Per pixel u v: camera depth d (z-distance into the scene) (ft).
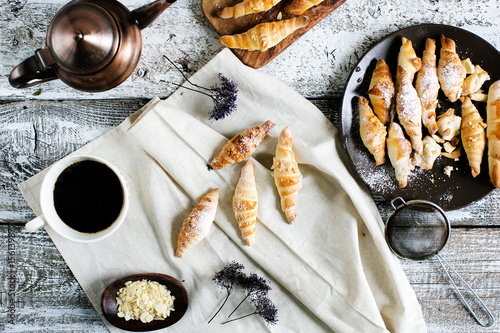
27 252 2.55
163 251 2.50
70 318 2.56
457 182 2.46
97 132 2.54
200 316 2.49
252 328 2.50
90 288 2.49
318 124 2.49
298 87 2.55
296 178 2.39
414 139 2.39
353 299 2.44
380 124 2.38
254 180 2.43
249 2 2.36
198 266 2.50
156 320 2.42
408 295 2.46
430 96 2.40
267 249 2.47
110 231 2.28
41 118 2.54
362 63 2.42
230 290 2.48
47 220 2.25
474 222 2.56
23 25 2.51
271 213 2.46
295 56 2.53
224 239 2.51
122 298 2.40
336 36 2.53
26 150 2.54
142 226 2.51
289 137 2.39
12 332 2.55
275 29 2.39
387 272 2.46
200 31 2.52
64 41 2.15
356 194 2.43
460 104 2.47
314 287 2.46
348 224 2.47
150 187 2.49
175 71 2.53
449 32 2.43
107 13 2.18
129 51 2.25
